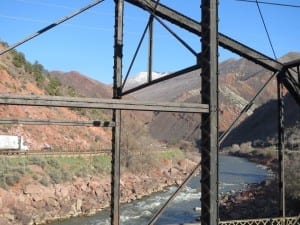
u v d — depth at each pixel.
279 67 12.35
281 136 12.66
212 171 7.64
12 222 36.06
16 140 48.38
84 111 79.56
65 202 42.38
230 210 41.22
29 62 80.19
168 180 68.44
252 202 42.28
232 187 60.09
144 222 38.56
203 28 7.94
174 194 8.97
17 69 74.12
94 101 7.45
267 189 45.78
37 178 43.09
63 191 43.34
